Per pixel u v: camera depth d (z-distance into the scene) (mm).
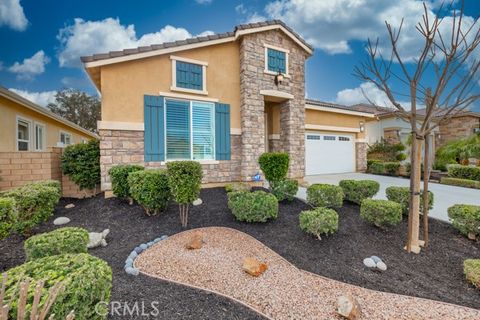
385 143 18812
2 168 7402
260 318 2898
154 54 8438
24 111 10984
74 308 1913
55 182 6754
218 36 9602
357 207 7121
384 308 3189
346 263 4355
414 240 4809
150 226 5699
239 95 10258
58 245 3295
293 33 10922
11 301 1598
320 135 14758
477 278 3574
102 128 7789
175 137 9000
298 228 5641
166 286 3398
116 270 3766
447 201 8617
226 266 4043
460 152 15930
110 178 7652
